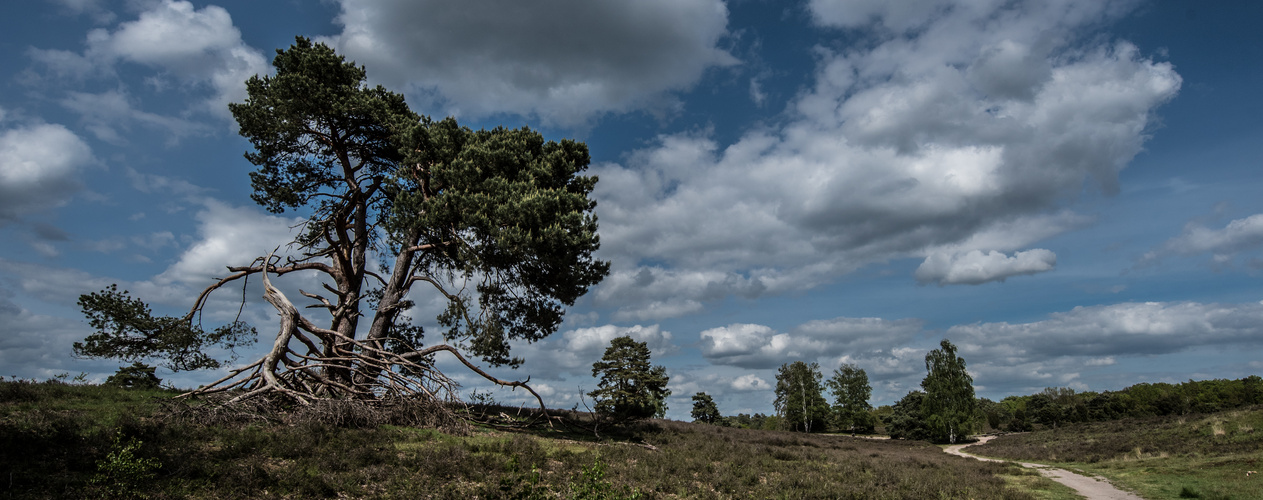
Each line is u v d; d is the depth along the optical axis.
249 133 21.42
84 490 7.40
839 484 14.54
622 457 14.28
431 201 19.02
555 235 18.06
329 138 22.36
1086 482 20.95
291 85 20.34
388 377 18.06
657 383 40.75
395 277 21.38
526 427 20.02
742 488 12.80
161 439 10.12
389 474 9.94
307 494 8.65
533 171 20.69
